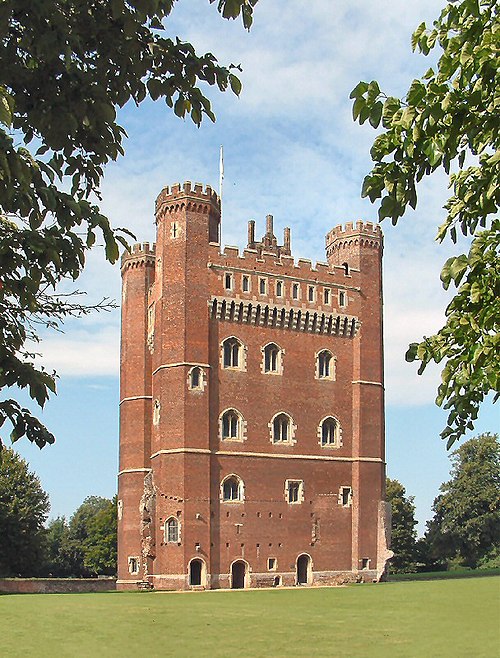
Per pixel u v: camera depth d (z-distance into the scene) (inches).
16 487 4136.3
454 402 550.3
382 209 486.9
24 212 442.3
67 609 2027.6
